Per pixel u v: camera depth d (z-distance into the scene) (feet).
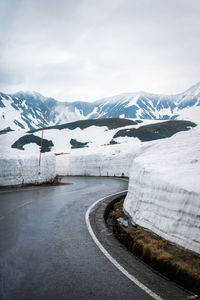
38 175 76.28
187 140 42.57
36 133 633.61
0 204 39.42
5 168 64.23
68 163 158.71
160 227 19.44
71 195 51.42
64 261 16.28
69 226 26.05
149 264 15.87
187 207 17.25
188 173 21.74
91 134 645.10
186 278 12.86
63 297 11.63
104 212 33.71
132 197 28.73
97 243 20.34
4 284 12.97
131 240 19.33
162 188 20.77
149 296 11.77
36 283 13.07
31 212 33.27
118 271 14.70
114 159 126.72
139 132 579.48
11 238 21.48
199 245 15.28
